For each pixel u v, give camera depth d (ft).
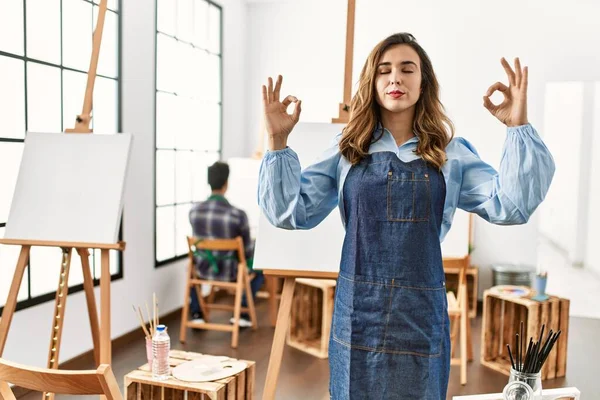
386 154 5.52
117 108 14.01
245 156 21.38
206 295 18.31
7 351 10.90
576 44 17.76
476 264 18.83
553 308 12.62
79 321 12.78
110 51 13.80
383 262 5.44
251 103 21.12
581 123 17.53
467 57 18.43
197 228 15.38
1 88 10.78
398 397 5.44
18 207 9.59
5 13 10.78
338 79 19.98
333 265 8.54
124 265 14.35
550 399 7.77
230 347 14.32
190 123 17.84
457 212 10.80
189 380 8.24
